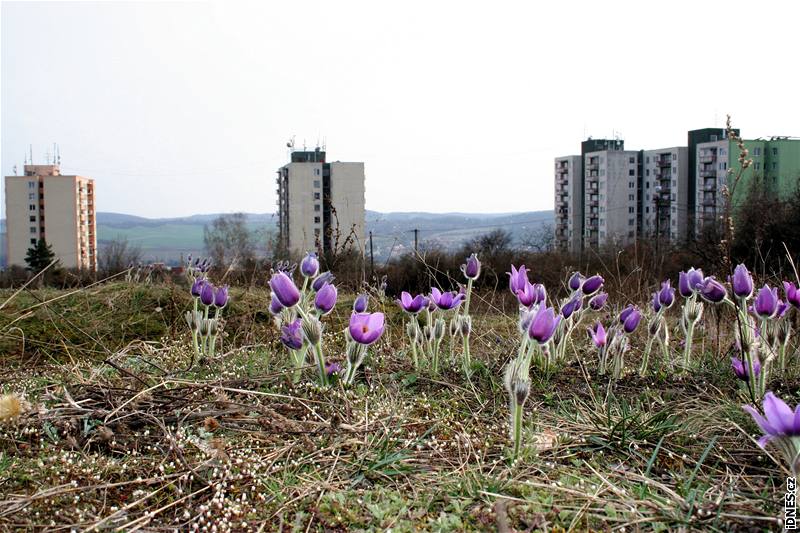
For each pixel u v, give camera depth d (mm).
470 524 2160
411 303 4113
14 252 64312
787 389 3701
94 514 2227
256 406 3078
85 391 3326
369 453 2717
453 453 2801
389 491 2416
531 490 2373
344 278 7672
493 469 2584
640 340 5055
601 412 3307
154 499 2355
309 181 51812
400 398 3516
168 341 5598
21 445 2742
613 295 6922
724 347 4711
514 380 2652
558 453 2818
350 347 3520
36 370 4555
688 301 4215
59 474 2477
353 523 2184
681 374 4074
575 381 3922
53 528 2086
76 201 64500
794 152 54312
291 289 3383
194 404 3143
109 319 6047
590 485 2443
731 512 2186
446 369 4176
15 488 2395
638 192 72938
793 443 1869
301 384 3514
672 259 17062
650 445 2881
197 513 2271
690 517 2141
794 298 3869
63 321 5793
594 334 4074
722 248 4316
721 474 2596
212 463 2557
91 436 2818
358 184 52562
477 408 3420
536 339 2619
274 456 2674
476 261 4074
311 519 2168
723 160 59688
